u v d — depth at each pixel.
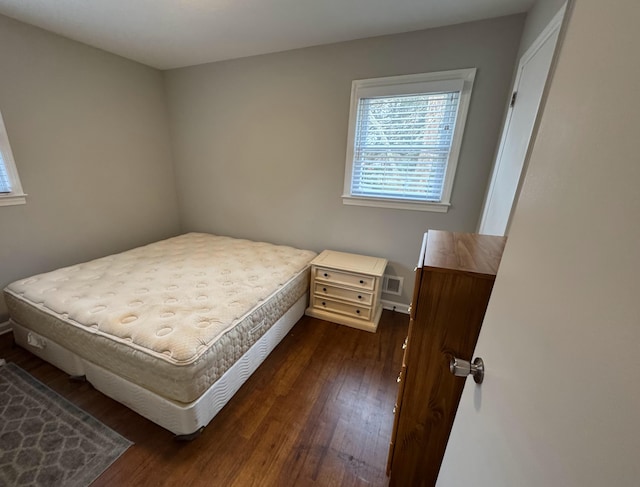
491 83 1.87
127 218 2.86
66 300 1.58
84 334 1.40
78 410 1.45
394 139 2.23
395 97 2.13
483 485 0.52
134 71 2.71
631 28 0.30
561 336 0.36
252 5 1.70
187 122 3.04
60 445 1.27
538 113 1.23
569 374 0.33
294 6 1.70
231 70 2.65
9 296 1.73
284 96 2.51
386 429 1.40
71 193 2.37
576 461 0.30
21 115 2.00
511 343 0.50
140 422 1.39
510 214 1.41
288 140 2.62
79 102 2.33
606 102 0.33
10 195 2.01
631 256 0.26
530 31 1.58
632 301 0.25
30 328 1.68
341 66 2.23
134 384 1.33
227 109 2.79
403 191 2.33
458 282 0.85
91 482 1.14
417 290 0.89
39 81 2.07
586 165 0.35
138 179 2.91
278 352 1.97
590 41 0.39
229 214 3.15
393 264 2.52
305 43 2.22
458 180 2.13
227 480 1.16
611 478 0.25
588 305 0.31
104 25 1.97
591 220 0.33
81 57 2.29
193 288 1.79
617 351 0.26
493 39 1.80
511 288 0.55
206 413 1.31
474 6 1.65
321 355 1.95
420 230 2.35
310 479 1.17
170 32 2.07
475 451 0.59
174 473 1.17
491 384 0.56
